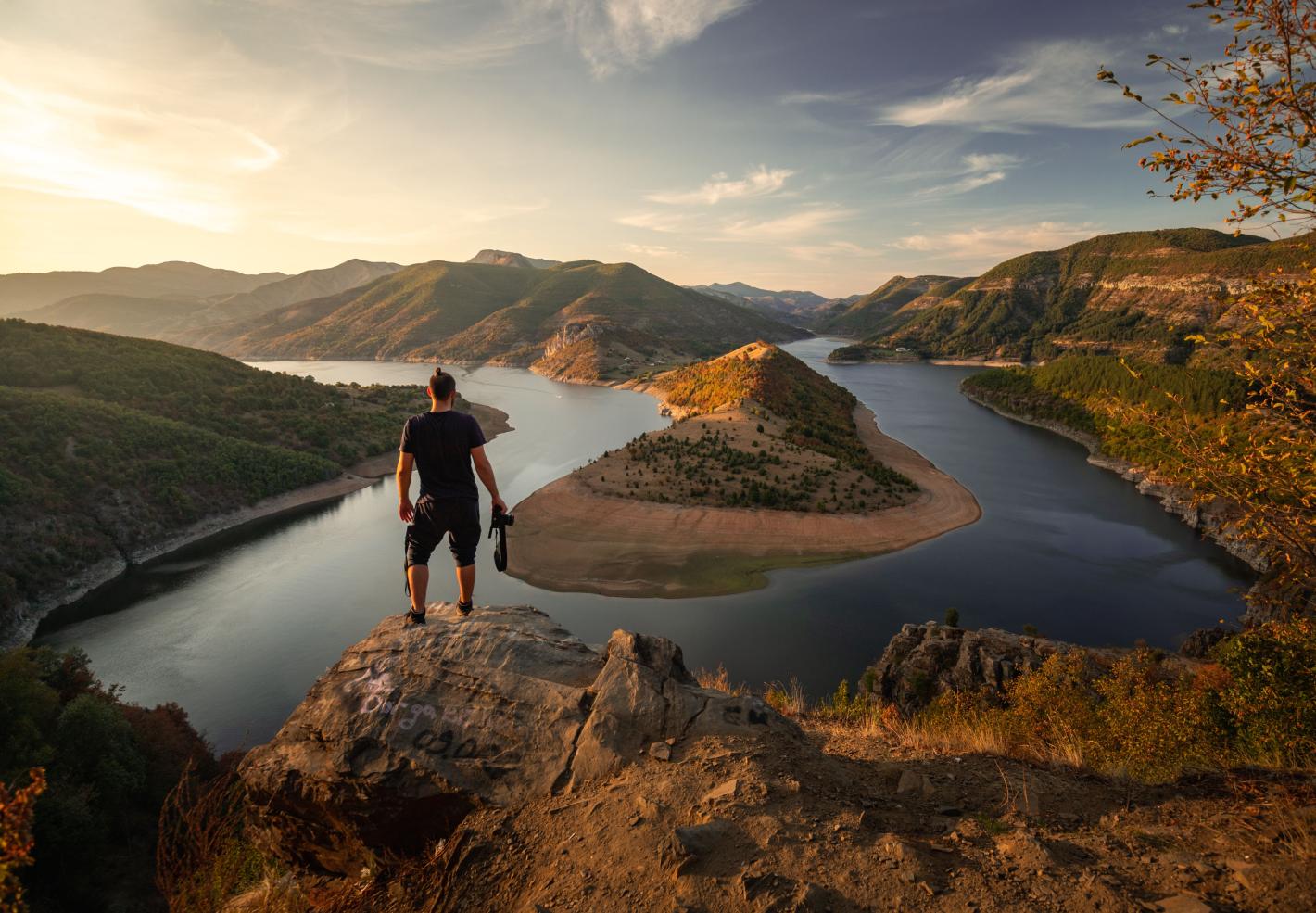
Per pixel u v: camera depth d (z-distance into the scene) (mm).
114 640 50844
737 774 4734
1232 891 3670
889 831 4355
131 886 22609
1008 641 29344
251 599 57656
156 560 69562
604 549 61688
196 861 5195
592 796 4711
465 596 6387
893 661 31641
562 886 4062
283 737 5590
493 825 4668
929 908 3580
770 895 3676
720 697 5656
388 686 5621
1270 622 7590
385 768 5066
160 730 30922
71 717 26141
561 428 144125
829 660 43031
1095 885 3686
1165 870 3916
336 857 5312
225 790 5516
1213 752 7027
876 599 52406
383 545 71750
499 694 5473
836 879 3814
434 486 5906
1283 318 5043
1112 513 76562
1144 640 46625
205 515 80625
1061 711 8758
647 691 5484
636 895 3867
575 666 5848
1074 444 122562
